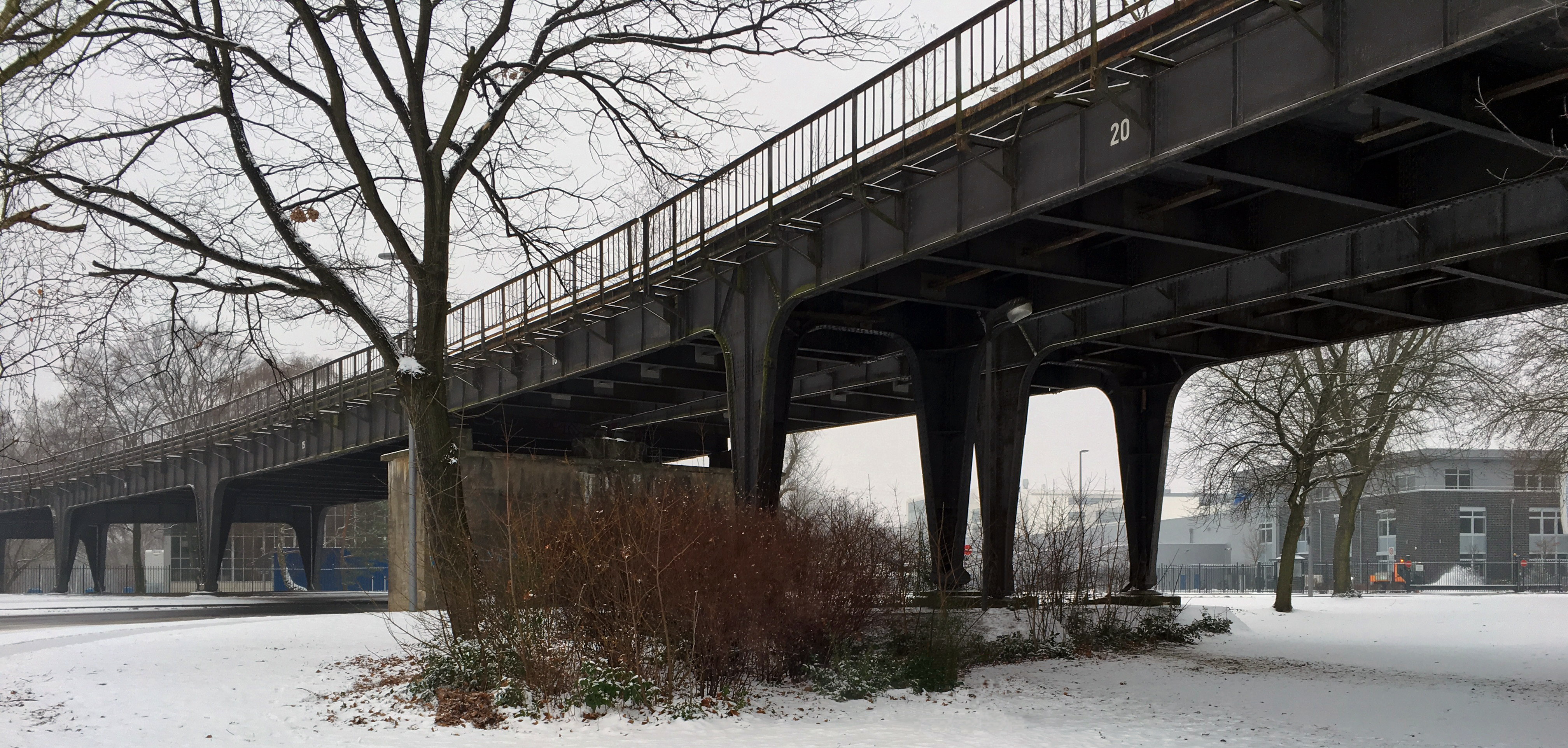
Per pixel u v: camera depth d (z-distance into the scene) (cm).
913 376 2816
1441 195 1627
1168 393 3206
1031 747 1083
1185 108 1507
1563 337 3147
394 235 1875
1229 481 3816
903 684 1484
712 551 1362
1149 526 3195
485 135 1978
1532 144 1230
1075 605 2309
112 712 1213
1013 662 2005
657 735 1105
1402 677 1797
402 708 1257
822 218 2266
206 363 1984
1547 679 1789
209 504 5872
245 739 1070
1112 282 2228
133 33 1744
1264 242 1931
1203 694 1558
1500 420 3300
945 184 1967
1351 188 1645
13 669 1597
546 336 3375
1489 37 1129
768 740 1091
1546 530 7900
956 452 2778
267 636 2117
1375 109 1507
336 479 6103
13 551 10806
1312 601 4272
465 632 1409
